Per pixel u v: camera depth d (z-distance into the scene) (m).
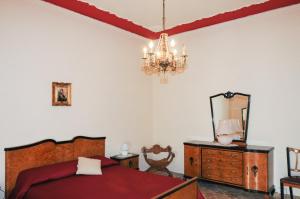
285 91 3.83
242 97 4.25
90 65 4.13
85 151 3.95
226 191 4.00
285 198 3.65
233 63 4.38
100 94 4.30
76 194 2.48
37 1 3.39
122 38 4.79
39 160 3.32
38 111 3.38
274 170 3.89
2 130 3.00
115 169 3.51
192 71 4.91
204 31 4.73
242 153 3.77
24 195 2.67
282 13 3.87
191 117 4.93
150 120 5.42
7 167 3.01
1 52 3.01
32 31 3.34
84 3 3.71
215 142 4.45
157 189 2.63
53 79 3.57
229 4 3.81
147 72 5.35
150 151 4.53
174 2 3.72
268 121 3.98
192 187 2.70
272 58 3.96
